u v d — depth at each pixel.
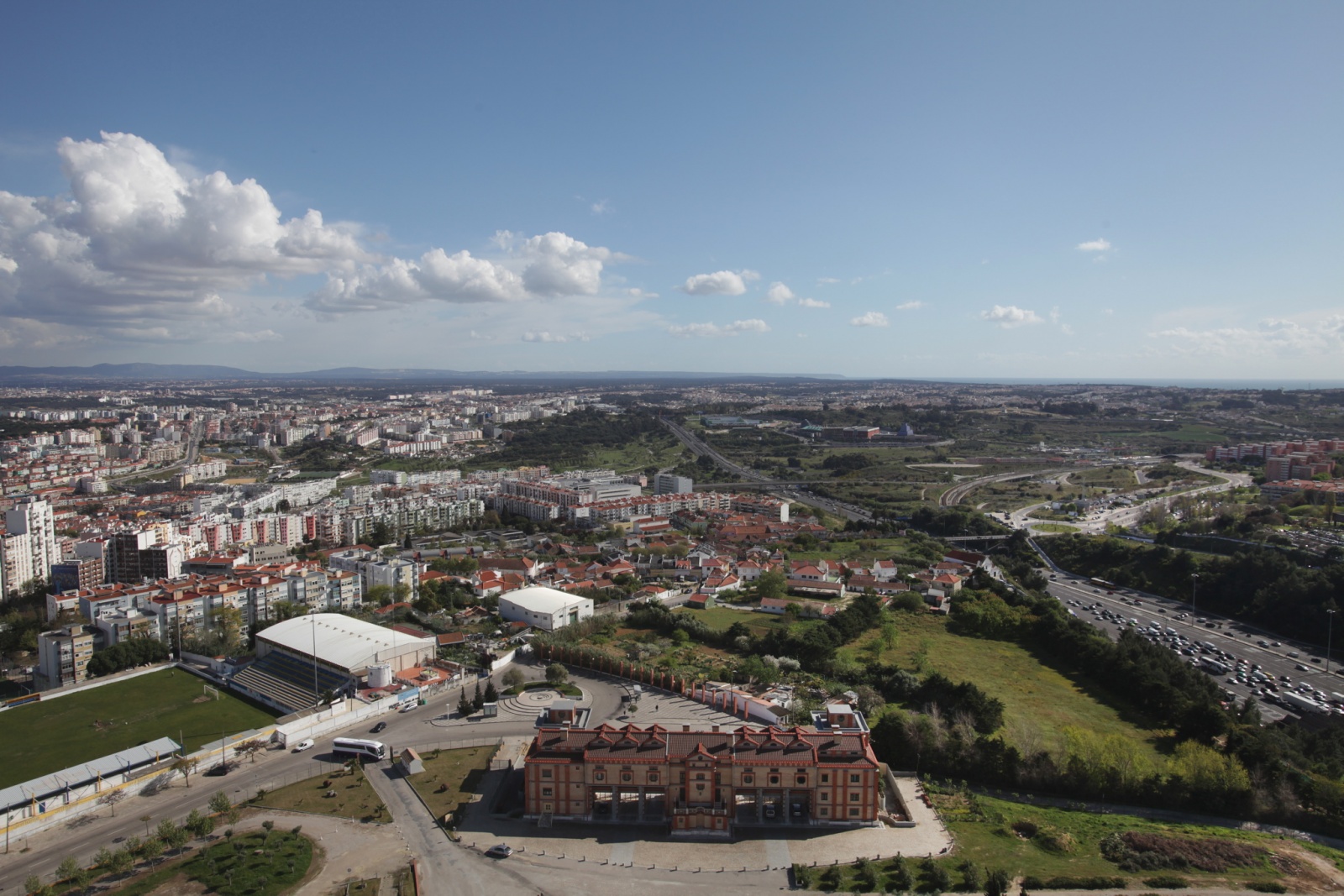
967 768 178.25
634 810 159.62
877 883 134.62
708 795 155.62
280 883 134.38
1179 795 170.00
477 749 188.62
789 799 156.38
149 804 163.88
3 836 149.75
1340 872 141.88
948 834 152.62
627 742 159.75
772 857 144.00
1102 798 172.88
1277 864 143.38
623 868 140.38
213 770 178.38
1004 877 131.75
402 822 155.50
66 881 134.38
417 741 192.75
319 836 150.50
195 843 147.75
